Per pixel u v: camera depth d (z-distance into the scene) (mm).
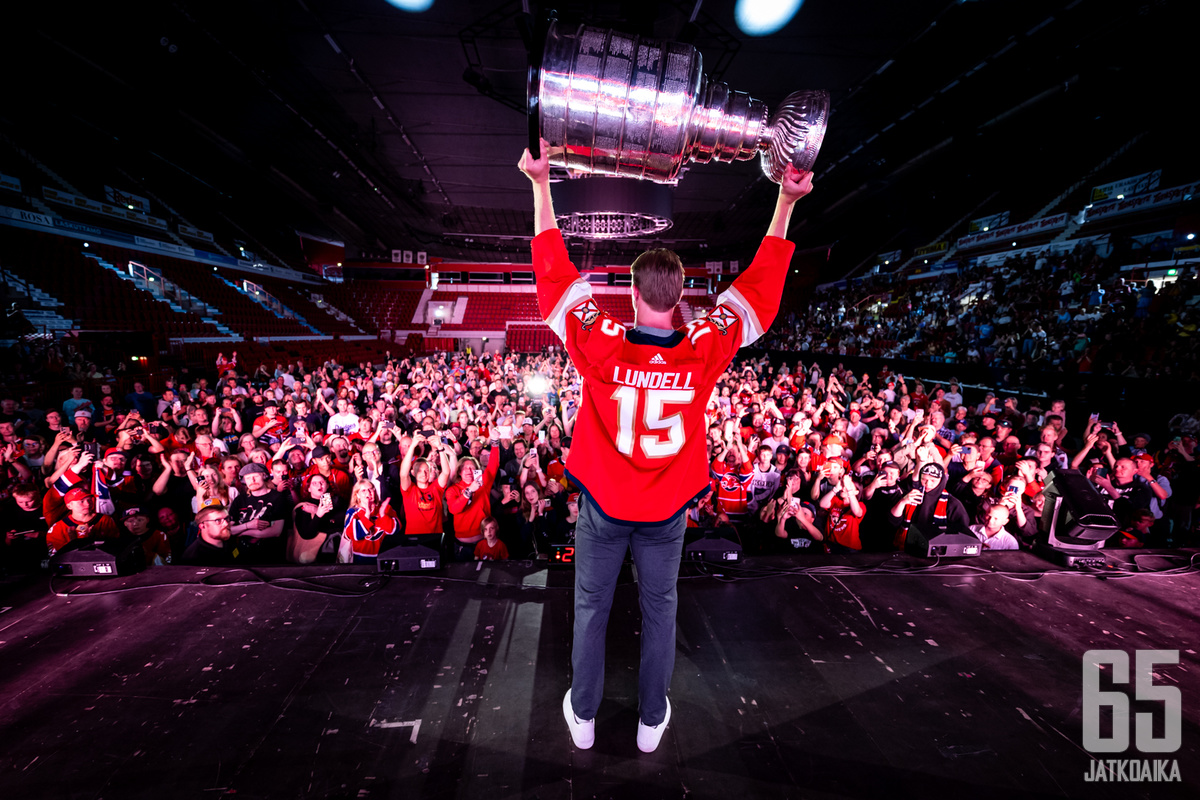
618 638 1965
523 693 1656
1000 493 3893
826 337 22438
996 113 10977
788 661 1829
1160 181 14336
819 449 5262
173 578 2355
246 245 27062
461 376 13711
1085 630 2010
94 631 1969
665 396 1070
